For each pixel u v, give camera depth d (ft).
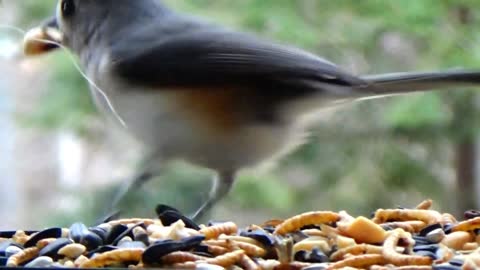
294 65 6.08
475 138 8.91
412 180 9.21
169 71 6.07
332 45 8.75
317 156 9.01
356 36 8.77
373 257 5.64
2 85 9.16
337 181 9.10
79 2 6.18
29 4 8.52
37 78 9.28
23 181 11.05
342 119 8.97
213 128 6.08
